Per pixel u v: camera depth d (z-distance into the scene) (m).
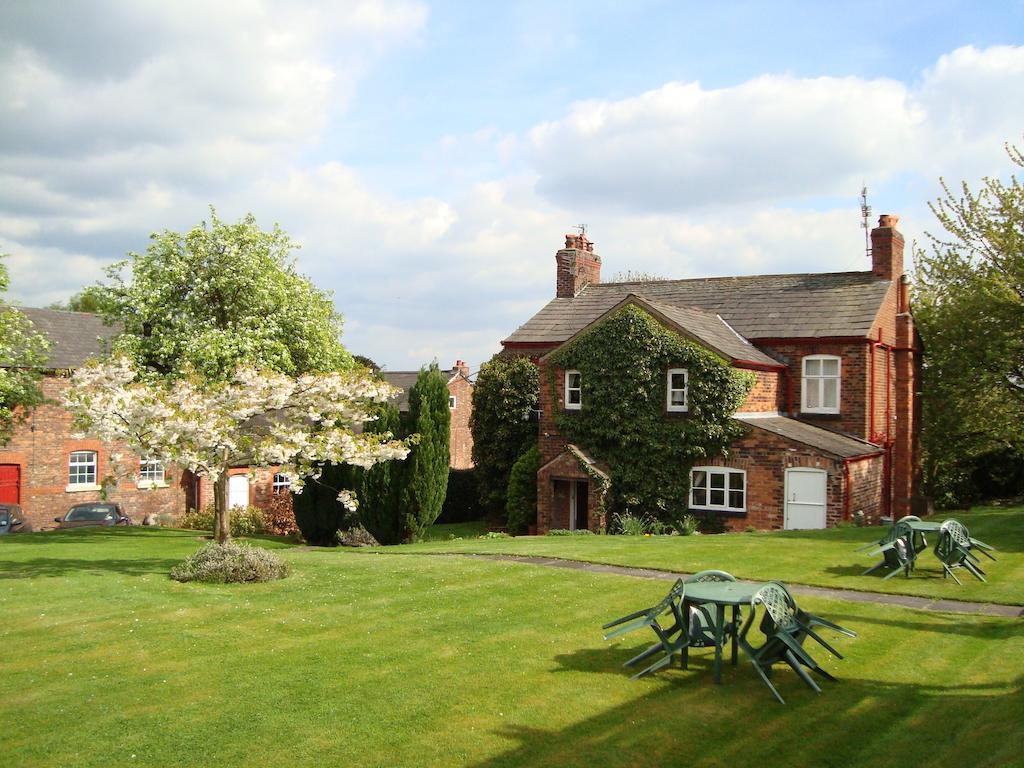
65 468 34.34
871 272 31.09
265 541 27.03
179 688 8.83
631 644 10.44
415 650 10.18
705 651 10.05
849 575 14.62
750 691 8.60
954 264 31.33
